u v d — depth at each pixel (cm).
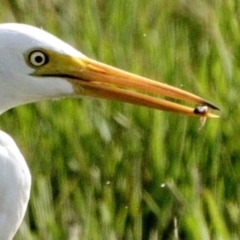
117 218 913
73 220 910
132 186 938
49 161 959
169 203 927
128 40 1030
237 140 979
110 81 727
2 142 711
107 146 959
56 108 980
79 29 1042
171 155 954
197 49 1054
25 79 706
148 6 1084
